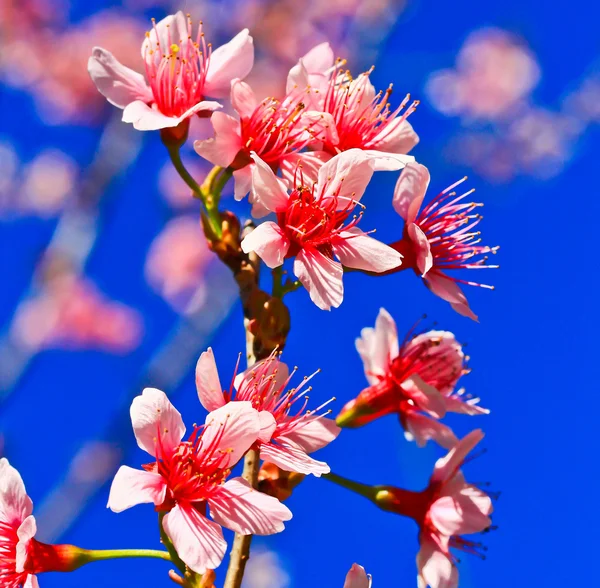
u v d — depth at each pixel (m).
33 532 0.66
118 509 0.65
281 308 0.68
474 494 0.69
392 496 0.69
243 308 0.68
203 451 0.66
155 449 0.66
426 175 0.68
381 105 0.69
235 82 0.68
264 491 0.67
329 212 0.68
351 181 0.68
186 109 0.69
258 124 0.68
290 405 0.67
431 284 0.68
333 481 0.69
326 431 0.67
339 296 0.67
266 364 0.67
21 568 0.66
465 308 0.69
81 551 0.67
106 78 0.69
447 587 0.69
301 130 0.69
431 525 0.69
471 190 0.70
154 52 0.69
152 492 0.65
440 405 0.69
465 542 0.71
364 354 0.70
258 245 0.67
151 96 0.69
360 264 0.67
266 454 0.66
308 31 1.31
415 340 0.70
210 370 0.66
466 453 0.69
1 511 0.67
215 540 0.65
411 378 0.69
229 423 0.66
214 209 0.69
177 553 0.66
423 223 0.69
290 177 0.68
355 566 0.66
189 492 0.66
